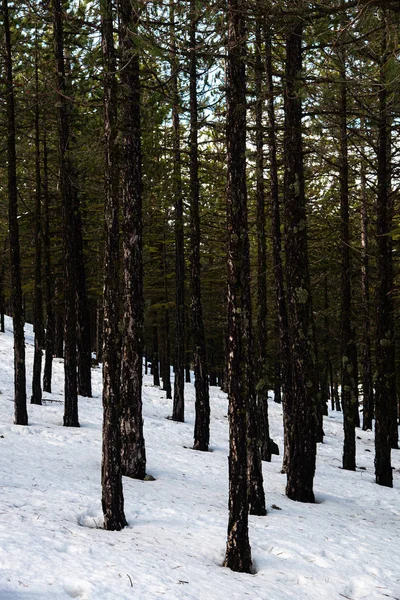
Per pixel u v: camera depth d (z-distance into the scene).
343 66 8.72
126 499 8.54
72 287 15.21
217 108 14.02
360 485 12.79
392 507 10.98
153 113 12.67
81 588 5.01
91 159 12.98
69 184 14.97
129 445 10.77
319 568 6.62
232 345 6.73
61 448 12.23
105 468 7.25
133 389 10.89
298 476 10.48
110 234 7.38
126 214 10.89
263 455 15.23
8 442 11.86
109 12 7.50
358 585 6.28
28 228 21.88
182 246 19.52
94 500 8.16
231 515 6.50
